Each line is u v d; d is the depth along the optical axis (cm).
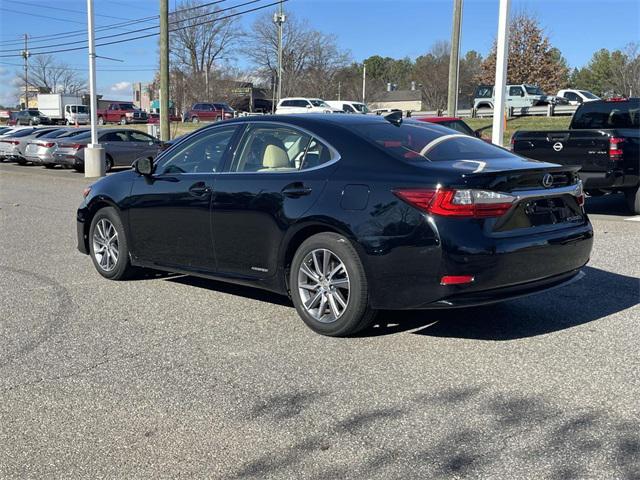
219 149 579
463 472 304
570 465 308
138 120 5925
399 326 518
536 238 459
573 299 589
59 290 645
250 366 441
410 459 317
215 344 485
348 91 6147
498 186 445
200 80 6291
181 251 595
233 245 546
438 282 435
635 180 1048
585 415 359
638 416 357
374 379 414
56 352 472
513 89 3575
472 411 366
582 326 512
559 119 3086
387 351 463
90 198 686
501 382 405
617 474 300
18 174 2178
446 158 489
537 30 5050
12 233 991
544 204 480
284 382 413
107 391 404
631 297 594
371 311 474
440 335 495
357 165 482
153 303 596
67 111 6069
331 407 376
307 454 324
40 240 929
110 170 2248
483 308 562
